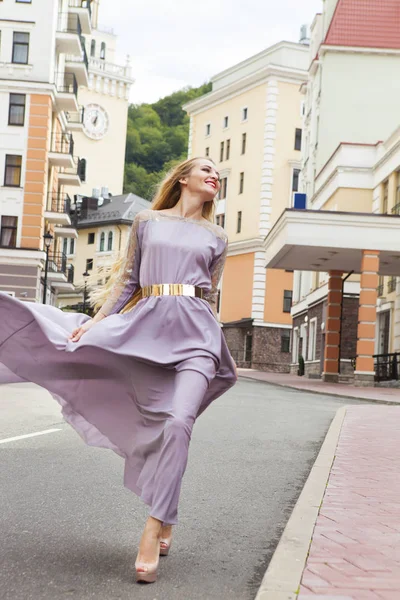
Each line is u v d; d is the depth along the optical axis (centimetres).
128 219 7981
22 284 4397
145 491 417
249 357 6350
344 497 613
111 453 841
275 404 1791
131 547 457
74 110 4803
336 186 3847
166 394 430
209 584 391
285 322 6294
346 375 3806
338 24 4262
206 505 599
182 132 10750
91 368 441
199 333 437
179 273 446
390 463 817
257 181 6438
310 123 4762
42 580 385
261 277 6269
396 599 350
